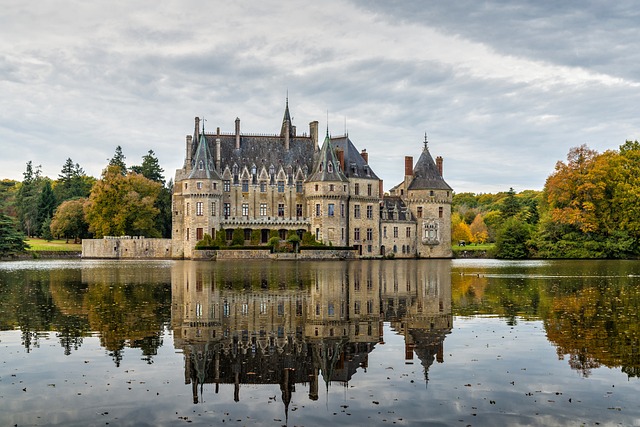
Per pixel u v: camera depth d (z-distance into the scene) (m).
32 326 24.80
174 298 34.12
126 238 116.56
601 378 16.91
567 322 25.84
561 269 67.31
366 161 122.88
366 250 117.81
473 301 33.19
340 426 13.45
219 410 14.49
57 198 164.38
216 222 111.44
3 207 177.25
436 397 15.34
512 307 30.66
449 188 125.75
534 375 17.25
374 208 119.19
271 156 118.62
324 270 64.19
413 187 125.06
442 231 124.69
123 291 38.53
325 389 16.09
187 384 16.52
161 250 116.75
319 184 112.62
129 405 14.81
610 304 31.86
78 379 16.92
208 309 29.44
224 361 18.92
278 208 116.56
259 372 17.72
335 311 28.83
